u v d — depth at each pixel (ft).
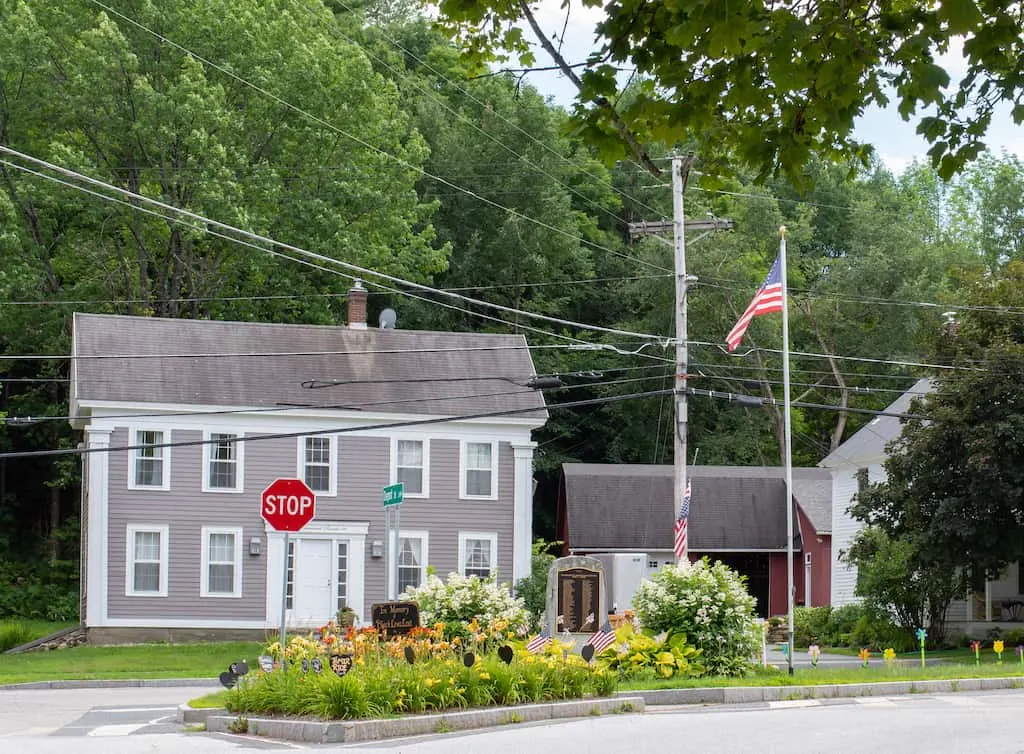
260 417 134.41
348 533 135.85
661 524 174.70
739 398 107.45
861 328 209.77
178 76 156.56
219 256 166.50
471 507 139.64
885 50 28.30
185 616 131.23
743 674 80.89
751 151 31.45
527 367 144.77
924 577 118.93
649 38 28.96
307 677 60.80
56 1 159.12
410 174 170.30
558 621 95.55
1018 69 27.84
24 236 156.15
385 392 139.13
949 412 111.14
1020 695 73.51
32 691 91.40
